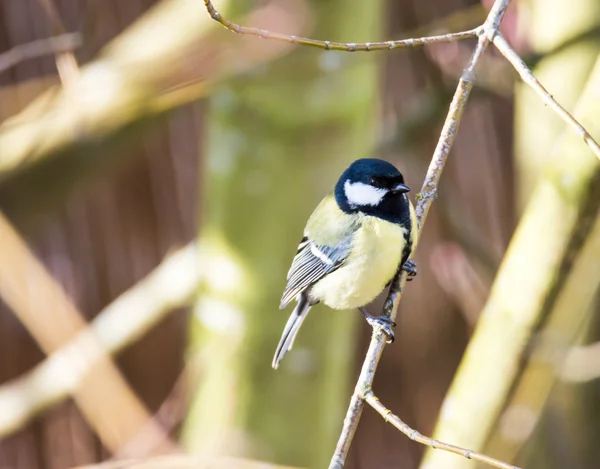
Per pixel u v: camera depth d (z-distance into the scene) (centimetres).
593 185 620
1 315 1198
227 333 839
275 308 831
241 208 814
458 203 1176
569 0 809
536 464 988
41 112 909
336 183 785
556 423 976
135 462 633
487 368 682
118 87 860
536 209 652
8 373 1205
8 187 945
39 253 1168
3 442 1236
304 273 768
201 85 795
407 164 1154
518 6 970
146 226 1180
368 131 834
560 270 643
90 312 1184
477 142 1170
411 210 727
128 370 1224
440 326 1215
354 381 1230
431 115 1074
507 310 669
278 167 797
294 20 761
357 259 721
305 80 774
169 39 836
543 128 837
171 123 1153
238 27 491
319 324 840
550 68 827
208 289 854
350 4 765
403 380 1230
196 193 1170
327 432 877
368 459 1248
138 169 1172
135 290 1069
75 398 1054
